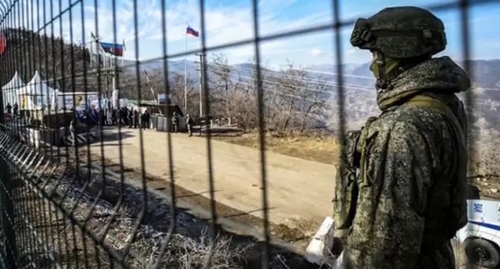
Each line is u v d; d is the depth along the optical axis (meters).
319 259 6.50
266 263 1.38
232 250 5.97
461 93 1.13
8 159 3.77
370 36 1.24
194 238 6.04
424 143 1.12
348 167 1.32
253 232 6.93
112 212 2.16
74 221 2.24
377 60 1.25
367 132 1.25
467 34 0.77
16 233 3.63
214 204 1.63
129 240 1.93
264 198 1.38
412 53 1.16
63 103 2.48
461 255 1.51
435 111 1.14
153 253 1.85
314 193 12.14
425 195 1.13
